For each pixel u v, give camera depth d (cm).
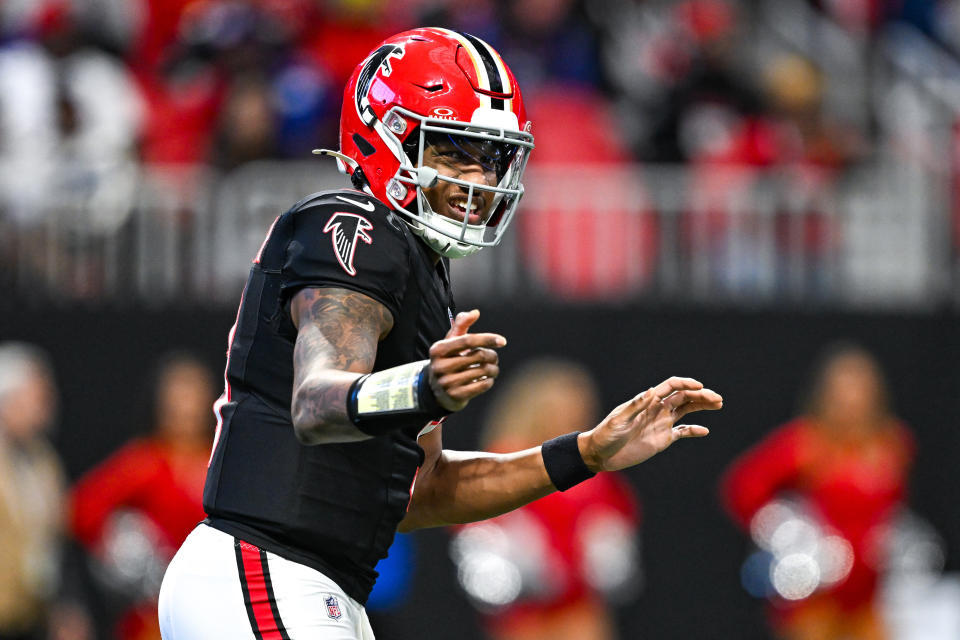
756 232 3206
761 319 3173
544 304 3136
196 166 3375
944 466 3181
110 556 2506
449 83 1136
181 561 1120
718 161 3409
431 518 1298
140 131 3453
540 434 2619
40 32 3634
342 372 996
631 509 2744
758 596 2984
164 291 3141
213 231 3161
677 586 3127
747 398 3161
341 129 1198
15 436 2459
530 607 2614
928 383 3188
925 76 3844
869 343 3186
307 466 1102
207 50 3559
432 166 1145
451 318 1183
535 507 2623
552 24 3841
